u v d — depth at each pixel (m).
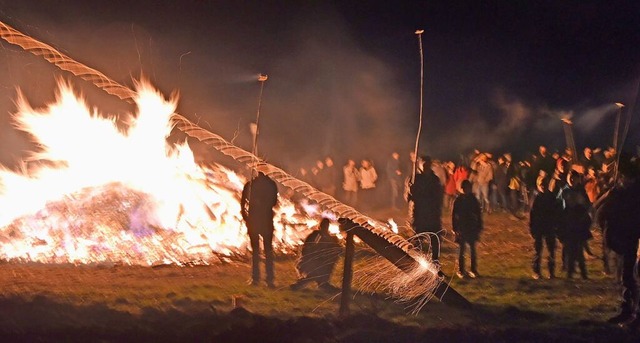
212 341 10.60
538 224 16.55
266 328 11.02
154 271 16.47
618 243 12.54
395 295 13.37
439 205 16.70
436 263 13.52
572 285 15.85
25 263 17.11
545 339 11.35
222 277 15.98
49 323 11.12
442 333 11.41
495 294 14.86
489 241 22.73
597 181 20.55
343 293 12.24
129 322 11.35
